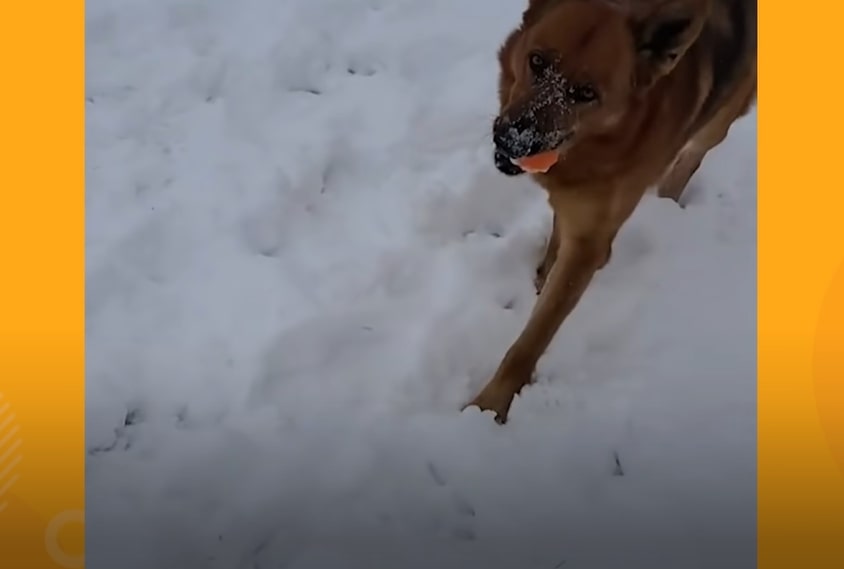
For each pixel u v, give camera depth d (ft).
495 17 7.29
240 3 7.30
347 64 6.92
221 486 4.97
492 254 5.83
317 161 6.24
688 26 4.80
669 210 6.19
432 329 5.50
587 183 5.06
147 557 4.79
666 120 5.08
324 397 5.27
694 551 4.89
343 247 5.87
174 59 6.88
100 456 5.09
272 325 5.49
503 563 4.83
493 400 5.24
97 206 6.00
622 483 5.09
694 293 5.82
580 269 5.25
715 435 5.26
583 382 5.45
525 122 4.83
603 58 4.81
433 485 5.01
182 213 5.98
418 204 6.03
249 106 6.62
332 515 4.91
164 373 5.34
